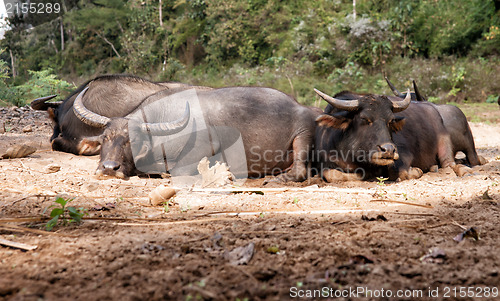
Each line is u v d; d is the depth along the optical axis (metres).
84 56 35.94
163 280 2.97
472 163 8.09
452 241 3.79
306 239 3.77
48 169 6.59
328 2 28.77
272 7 29.77
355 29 24.42
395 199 5.30
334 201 5.22
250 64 28.20
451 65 22.50
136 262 3.27
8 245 3.55
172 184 6.23
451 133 7.78
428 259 3.38
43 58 38.22
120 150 6.37
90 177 6.33
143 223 4.27
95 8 36.16
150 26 32.41
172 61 29.27
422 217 4.50
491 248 3.60
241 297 2.79
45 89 16.72
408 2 25.83
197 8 32.19
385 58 23.72
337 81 22.22
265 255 3.46
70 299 2.72
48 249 3.52
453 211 4.68
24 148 7.72
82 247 3.54
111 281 2.96
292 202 5.15
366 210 4.74
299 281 3.03
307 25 26.88
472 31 24.61
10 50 37.94
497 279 3.08
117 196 5.45
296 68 23.98
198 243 3.68
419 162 7.35
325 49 24.66
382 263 3.32
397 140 7.04
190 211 4.78
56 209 4.14
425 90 21.02
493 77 21.45
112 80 8.22
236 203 5.16
